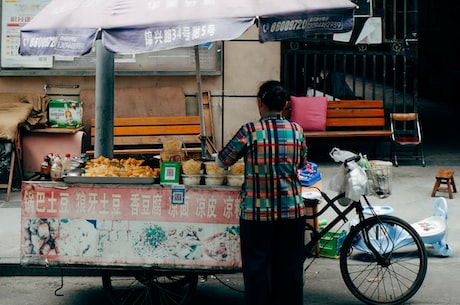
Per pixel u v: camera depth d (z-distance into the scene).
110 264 5.24
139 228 5.21
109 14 5.00
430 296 5.79
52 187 5.23
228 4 4.88
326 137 10.57
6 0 9.83
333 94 11.30
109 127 6.72
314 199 6.52
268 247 4.79
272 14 4.78
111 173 5.29
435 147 12.28
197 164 5.20
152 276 5.46
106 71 6.66
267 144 4.70
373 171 5.45
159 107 10.19
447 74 18.81
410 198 8.77
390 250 6.02
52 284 6.26
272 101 4.81
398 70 18.08
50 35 5.11
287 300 4.84
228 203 5.14
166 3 5.00
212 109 10.34
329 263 6.63
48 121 9.67
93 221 5.23
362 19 10.58
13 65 9.95
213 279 6.36
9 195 8.74
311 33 4.98
